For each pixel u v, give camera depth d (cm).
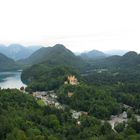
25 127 15975
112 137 15575
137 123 18112
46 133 16238
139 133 17438
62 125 18950
